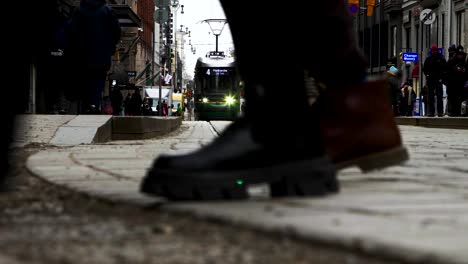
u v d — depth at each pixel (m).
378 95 3.69
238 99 38.41
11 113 3.48
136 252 2.04
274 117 3.21
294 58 3.29
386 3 52.97
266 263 1.92
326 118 3.63
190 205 2.87
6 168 3.55
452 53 20.34
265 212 2.65
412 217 2.54
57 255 1.99
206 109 38.28
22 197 3.29
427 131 15.86
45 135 8.83
